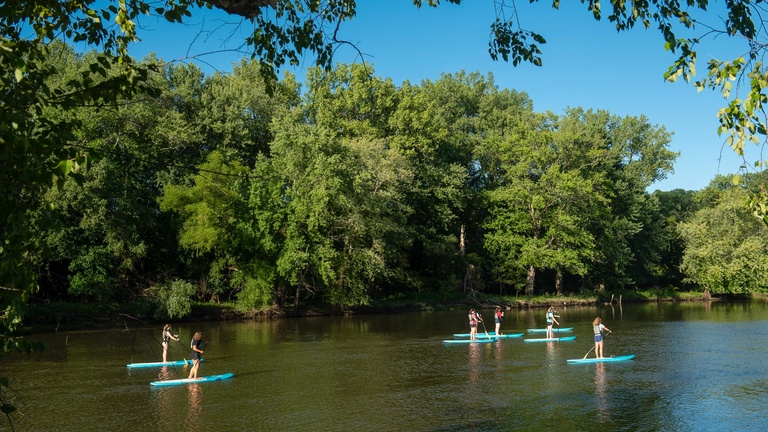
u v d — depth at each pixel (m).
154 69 6.34
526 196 64.94
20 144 4.82
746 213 68.25
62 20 6.34
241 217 47.34
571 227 63.09
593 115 80.94
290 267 45.59
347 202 47.03
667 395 18.84
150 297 43.88
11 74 5.32
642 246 79.00
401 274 60.09
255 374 22.98
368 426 15.38
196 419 16.17
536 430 14.97
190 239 44.88
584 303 68.81
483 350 29.58
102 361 26.14
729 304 69.44
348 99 61.28
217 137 52.38
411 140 61.41
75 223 42.12
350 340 34.28
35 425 15.64
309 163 47.41
